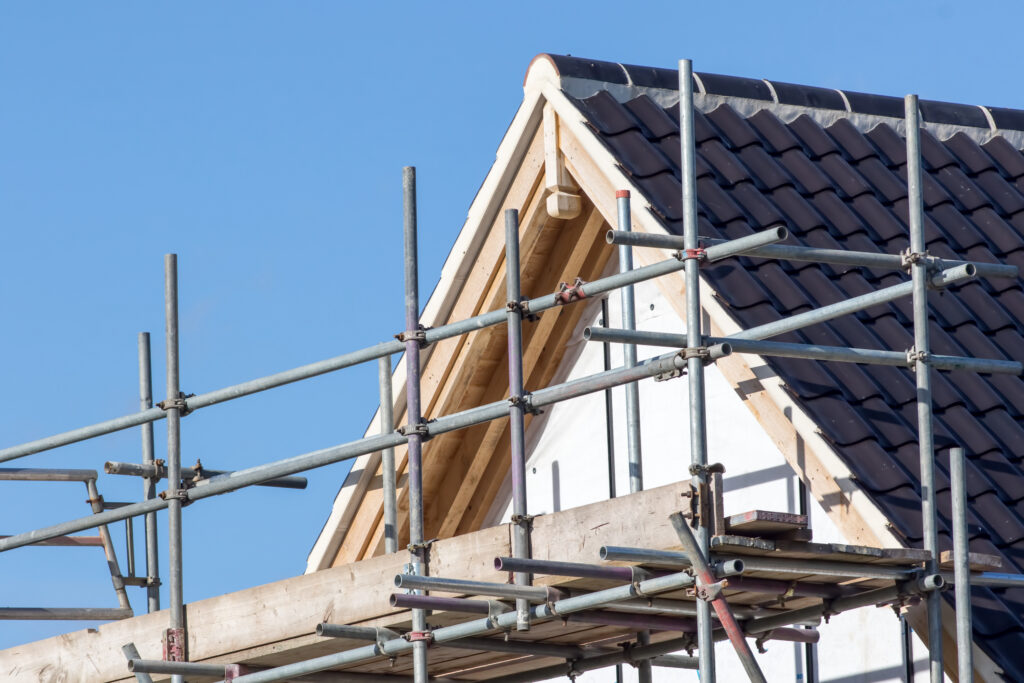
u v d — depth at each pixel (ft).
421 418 94.79
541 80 114.52
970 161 126.41
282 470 101.04
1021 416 101.40
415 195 97.09
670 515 76.79
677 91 120.37
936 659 80.69
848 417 94.12
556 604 83.92
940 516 89.97
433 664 103.76
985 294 110.32
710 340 83.15
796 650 106.32
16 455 114.93
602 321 122.21
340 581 94.53
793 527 75.87
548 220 117.08
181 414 106.32
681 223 105.29
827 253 88.89
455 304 121.39
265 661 100.27
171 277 106.93
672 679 117.91
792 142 119.65
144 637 104.32
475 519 129.18
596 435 122.21
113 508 124.06
